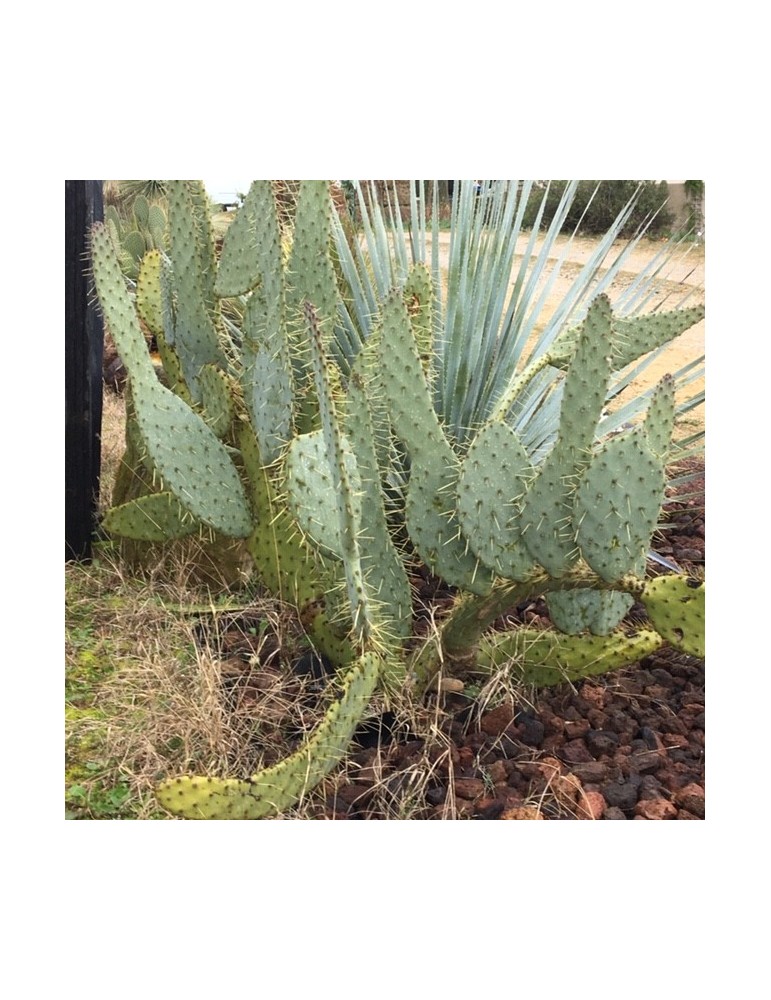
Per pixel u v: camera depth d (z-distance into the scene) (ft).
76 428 6.60
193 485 5.26
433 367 6.58
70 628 5.85
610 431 6.80
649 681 5.42
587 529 4.30
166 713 4.92
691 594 4.57
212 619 5.87
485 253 6.69
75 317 6.52
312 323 4.02
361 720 4.69
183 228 5.63
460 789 4.52
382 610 4.84
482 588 4.73
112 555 6.59
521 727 4.90
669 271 7.43
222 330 6.11
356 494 4.17
